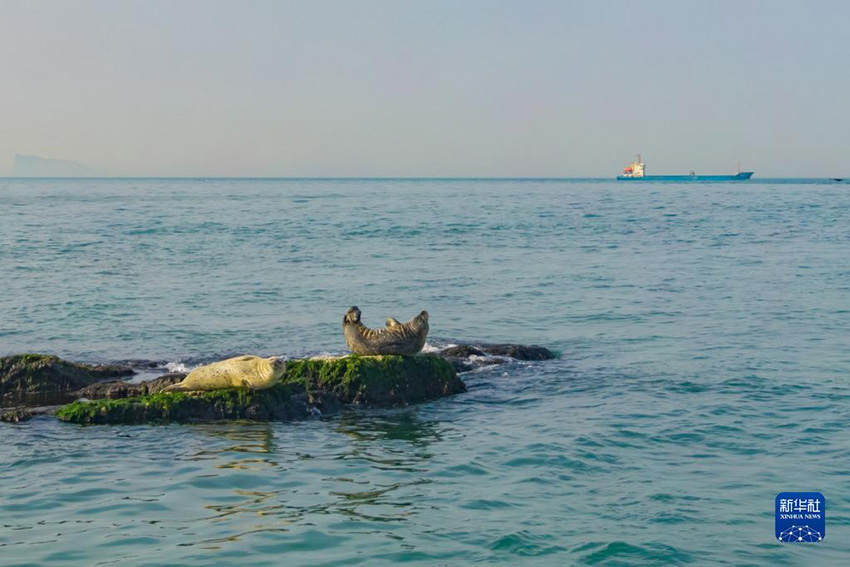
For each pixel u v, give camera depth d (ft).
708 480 35.83
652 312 80.12
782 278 101.60
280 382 49.16
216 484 35.55
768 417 45.19
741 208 245.24
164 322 75.31
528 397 51.26
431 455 39.78
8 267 108.78
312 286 95.91
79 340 68.08
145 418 45.47
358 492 34.60
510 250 133.59
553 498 33.83
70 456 39.34
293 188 595.88
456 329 73.00
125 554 28.32
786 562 28.32
